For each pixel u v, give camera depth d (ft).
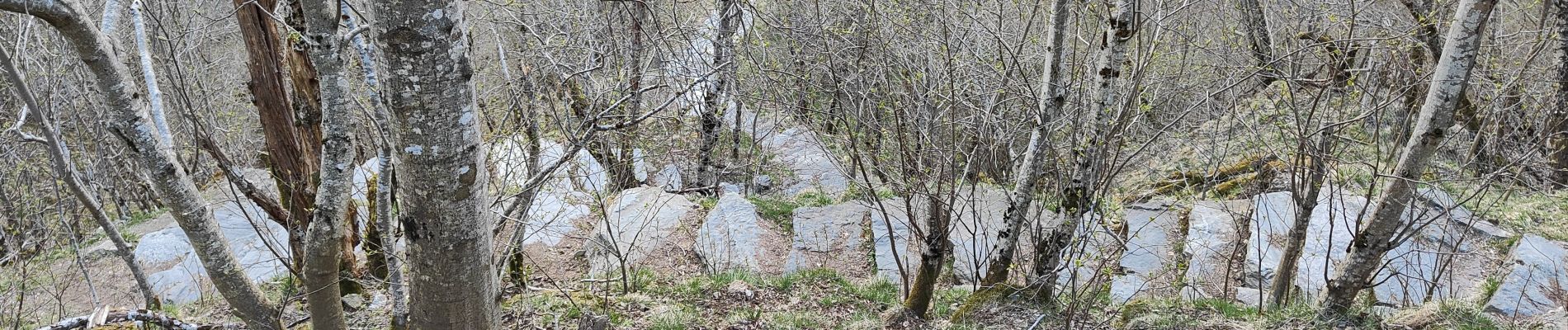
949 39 29.78
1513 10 40.88
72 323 20.35
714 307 27.17
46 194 41.24
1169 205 37.50
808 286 29.27
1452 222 29.84
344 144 14.55
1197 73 37.47
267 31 23.58
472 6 37.88
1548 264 29.60
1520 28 40.96
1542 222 33.94
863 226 37.37
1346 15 33.96
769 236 37.40
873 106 28.40
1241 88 36.65
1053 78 22.99
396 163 12.38
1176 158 42.96
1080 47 33.65
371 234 28.43
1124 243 28.53
